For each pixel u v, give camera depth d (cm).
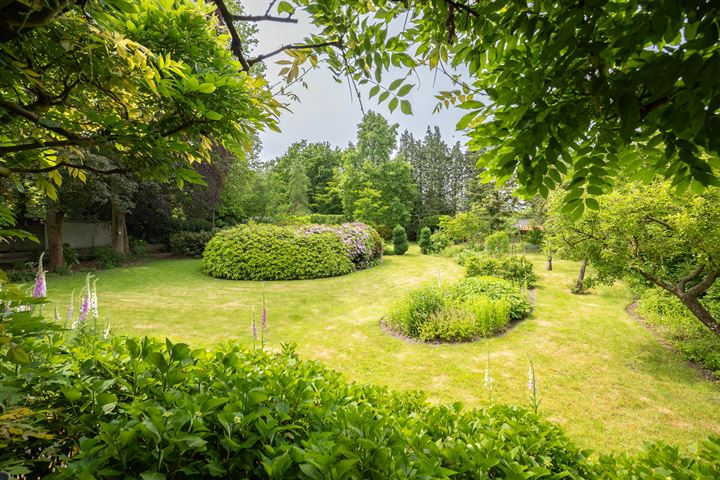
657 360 502
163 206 1372
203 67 138
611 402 389
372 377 441
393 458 105
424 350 531
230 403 115
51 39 102
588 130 127
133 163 137
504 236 1524
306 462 98
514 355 516
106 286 910
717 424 349
